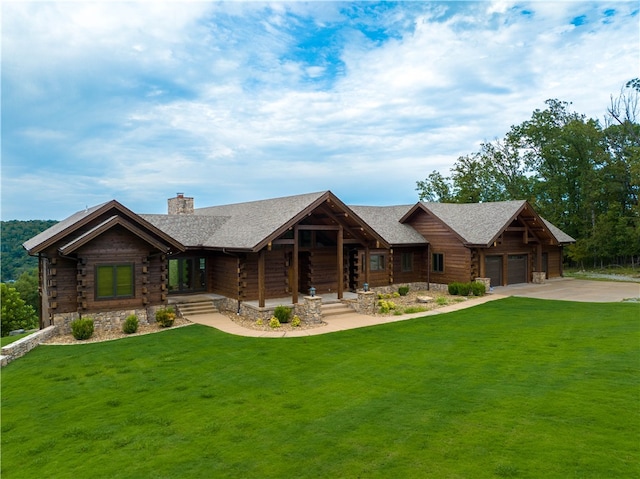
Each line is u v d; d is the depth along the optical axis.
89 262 18.48
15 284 54.69
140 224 19.45
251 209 26.67
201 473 7.24
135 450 8.19
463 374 11.80
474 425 8.55
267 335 17.41
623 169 44.16
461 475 6.80
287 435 8.52
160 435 8.79
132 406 10.44
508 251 31.55
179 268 24.17
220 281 23.89
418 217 31.59
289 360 13.88
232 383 11.79
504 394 10.13
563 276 38.34
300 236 24.72
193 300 22.44
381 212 33.91
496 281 30.94
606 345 14.10
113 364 13.91
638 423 8.30
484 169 55.81
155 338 17.22
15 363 14.26
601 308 21.31
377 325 18.97
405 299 26.44
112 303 19.00
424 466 7.13
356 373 12.30
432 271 30.58
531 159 53.62
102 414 10.02
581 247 43.22
